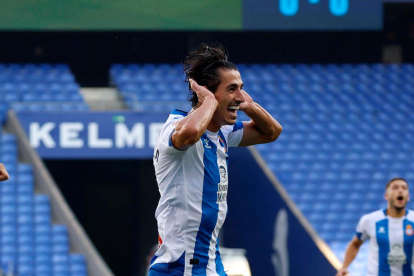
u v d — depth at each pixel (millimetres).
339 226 45406
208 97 9648
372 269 21922
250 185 40500
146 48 61688
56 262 39094
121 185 56156
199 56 10203
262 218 40000
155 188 49219
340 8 51375
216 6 50156
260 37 62625
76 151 38875
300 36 62812
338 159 50000
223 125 10312
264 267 39406
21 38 60281
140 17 49344
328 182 48219
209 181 10000
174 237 9930
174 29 49719
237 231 40062
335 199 47219
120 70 56844
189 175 9867
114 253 56688
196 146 9875
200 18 49969
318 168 49156
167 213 9977
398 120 54625
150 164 49375
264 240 39688
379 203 47156
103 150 38875
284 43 62969
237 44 62688
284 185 47781
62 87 52719
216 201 10094
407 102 57000
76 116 38969
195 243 9953
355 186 48156
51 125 38938
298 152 50250
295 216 39219
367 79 59562
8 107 48531
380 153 51000
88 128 38906
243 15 50438
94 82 61062
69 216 41125
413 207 47469
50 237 40250
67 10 48625
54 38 60562
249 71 59375
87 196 55781
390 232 21578
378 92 58062
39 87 52406
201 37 61281
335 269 37062
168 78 56156
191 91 10594
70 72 57656
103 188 56031
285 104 55250
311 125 53031
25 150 42406
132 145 38938
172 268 9953
